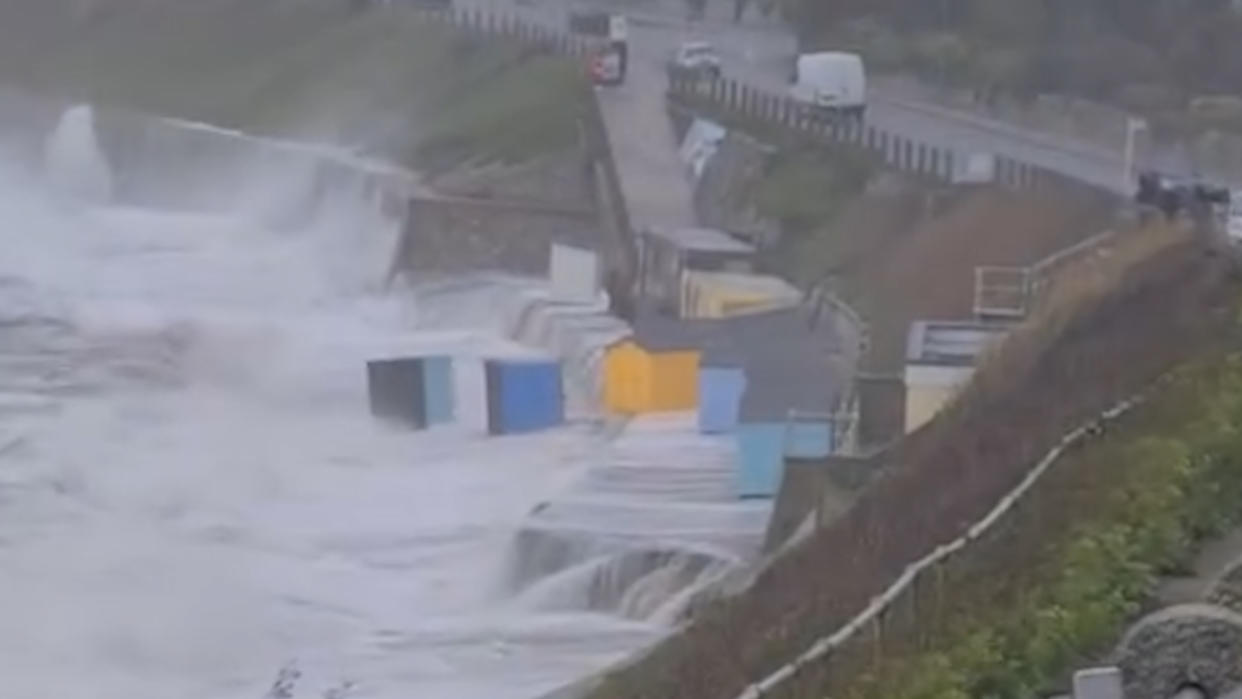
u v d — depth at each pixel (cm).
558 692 13312
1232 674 4950
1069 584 5772
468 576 16962
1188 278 13000
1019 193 19712
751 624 10344
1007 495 8769
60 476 19350
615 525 16550
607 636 15250
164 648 15850
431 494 18988
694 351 18912
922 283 18938
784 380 17638
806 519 14188
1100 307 12850
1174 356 10281
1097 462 7625
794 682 7188
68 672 15550
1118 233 17275
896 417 15625
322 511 18700
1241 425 6600
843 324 18750
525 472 19038
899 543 10094
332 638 15875
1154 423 7800
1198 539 5906
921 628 6788
